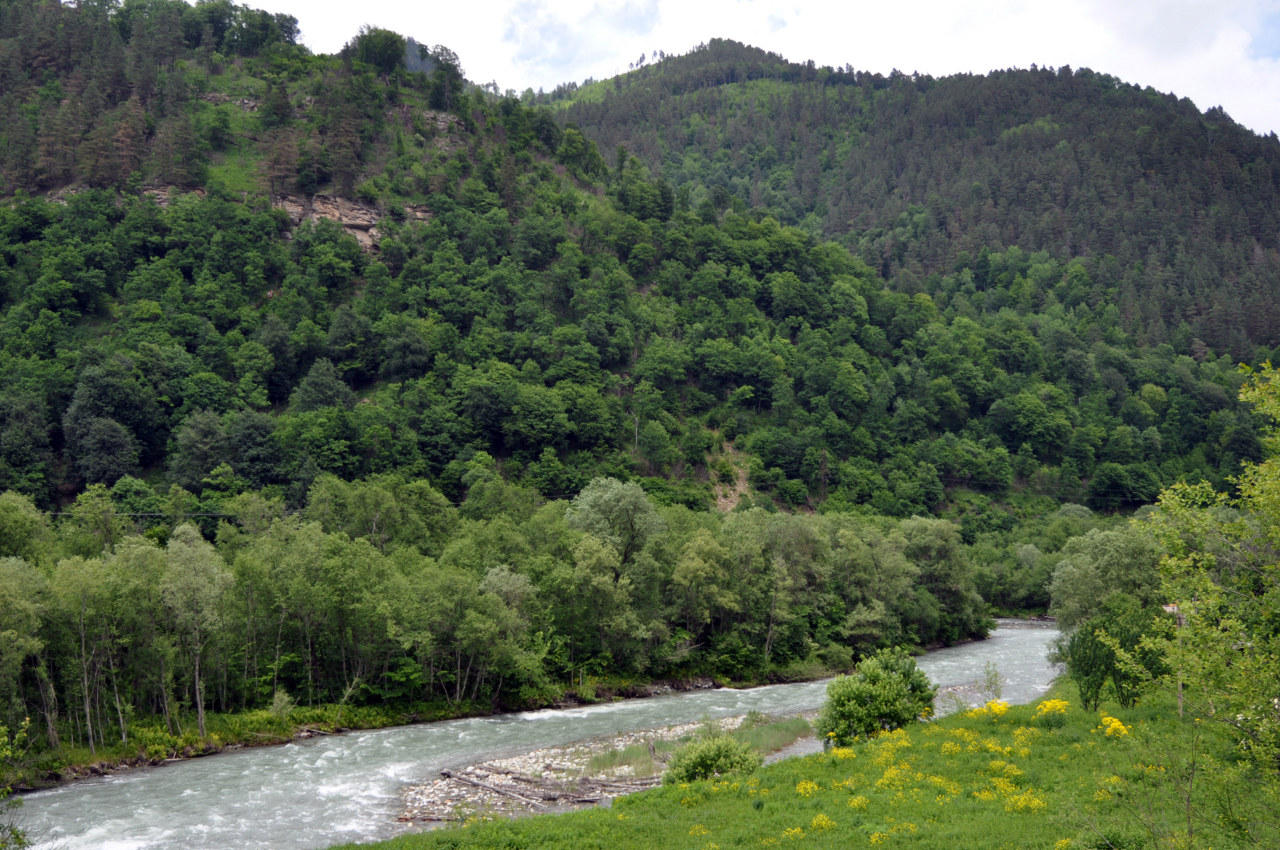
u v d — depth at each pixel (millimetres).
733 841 33469
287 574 72875
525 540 93688
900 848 31172
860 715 50719
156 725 61250
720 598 93562
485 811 46000
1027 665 97312
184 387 145625
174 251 175625
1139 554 78875
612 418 167000
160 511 107125
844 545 113688
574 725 70625
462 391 158375
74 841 41688
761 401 195250
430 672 75250
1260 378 23234
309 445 132250
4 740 33906
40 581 57594
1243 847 21266
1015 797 36188
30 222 171500
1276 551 22094
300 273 185875
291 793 50250
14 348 145375
